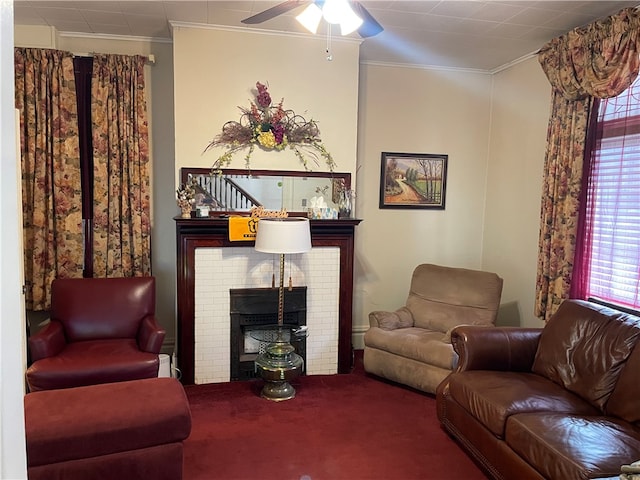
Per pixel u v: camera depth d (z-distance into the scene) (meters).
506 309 4.59
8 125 0.58
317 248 3.86
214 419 3.09
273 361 3.45
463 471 2.54
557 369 2.79
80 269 3.93
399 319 4.05
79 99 3.86
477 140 4.89
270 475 2.47
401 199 4.76
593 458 1.89
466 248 4.95
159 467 2.27
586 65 3.26
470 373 2.85
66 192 3.84
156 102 4.10
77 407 2.29
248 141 3.77
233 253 3.68
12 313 0.58
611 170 3.37
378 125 4.64
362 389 3.63
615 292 3.35
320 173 3.95
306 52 3.85
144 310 3.54
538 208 4.14
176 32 3.61
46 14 3.46
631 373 2.37
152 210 4.19
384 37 3.84
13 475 0.58
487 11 3.25
